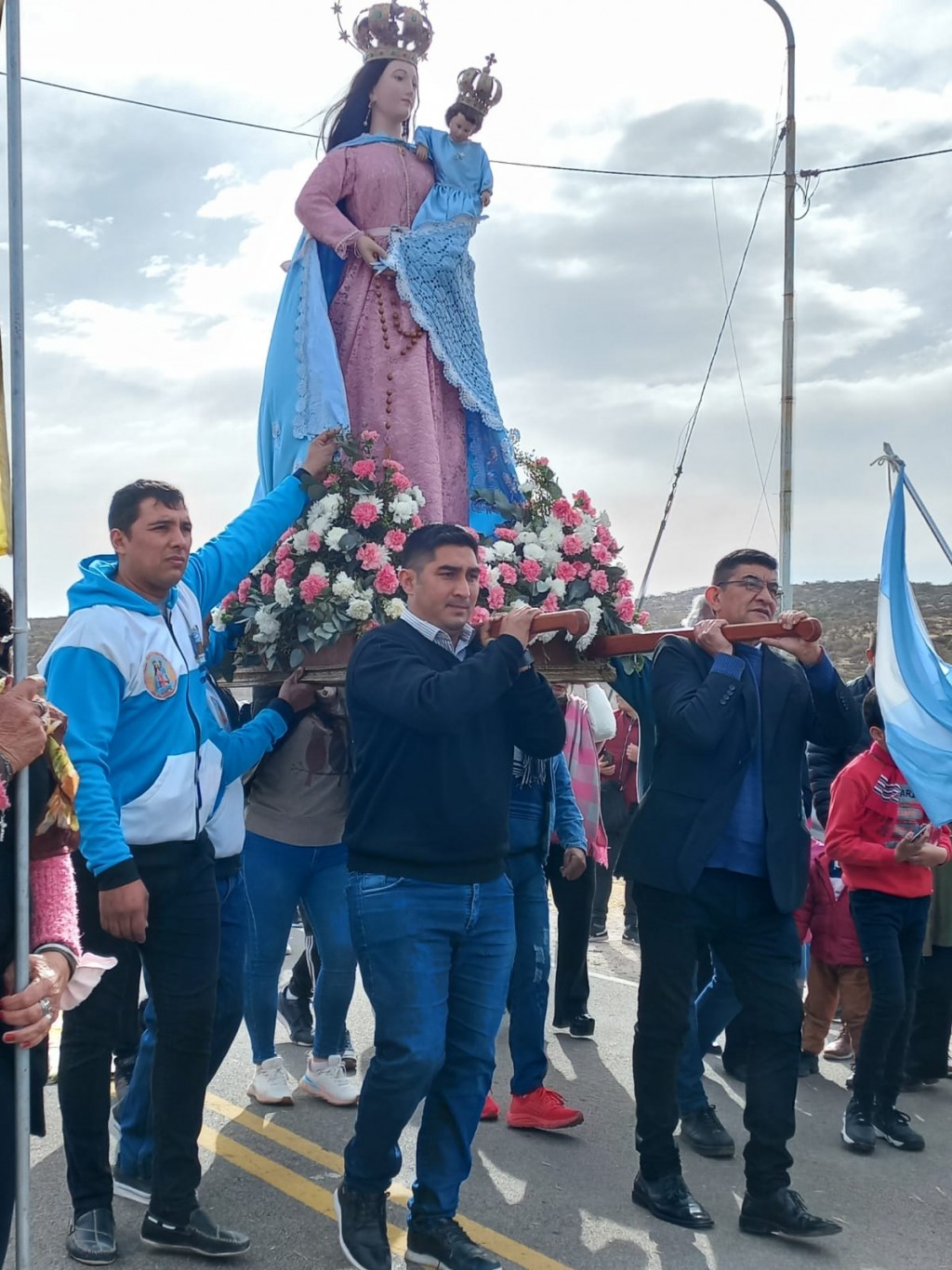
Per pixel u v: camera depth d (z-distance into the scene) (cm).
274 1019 511
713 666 409
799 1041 401
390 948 356
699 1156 473
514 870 489
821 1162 467
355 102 531
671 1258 378
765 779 409
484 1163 454
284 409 503
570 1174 444
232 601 491
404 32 524
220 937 400
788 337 1227
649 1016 408
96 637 355
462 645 392
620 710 916
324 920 500
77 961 256
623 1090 545
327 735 489
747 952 406
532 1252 380
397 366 505
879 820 493
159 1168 364
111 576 379
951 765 484
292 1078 548
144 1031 418
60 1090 368
